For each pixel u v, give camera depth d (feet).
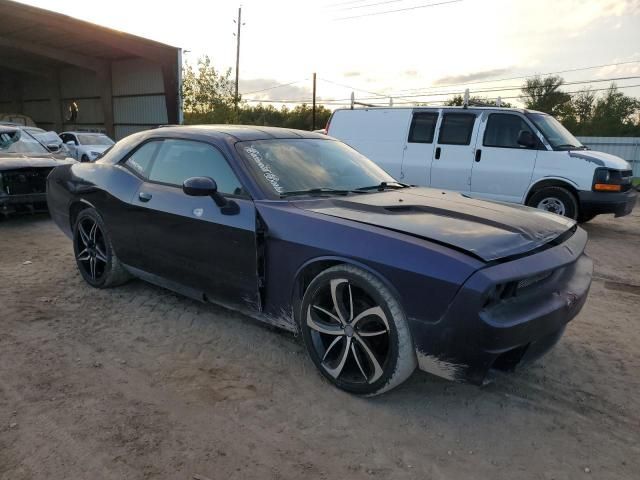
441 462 7.77
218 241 10.85
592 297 15.72
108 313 13.19
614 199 23.90
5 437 8.05
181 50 87.25
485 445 8.20
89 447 7.86
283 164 11.64
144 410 8.88
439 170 27.86
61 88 118.01
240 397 9.37
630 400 9.62
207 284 11.46
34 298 14.17
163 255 12.34
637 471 7.64
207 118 107.34
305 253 9.50
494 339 7.69
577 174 24.41
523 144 25.55
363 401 9.34
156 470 7.39
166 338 11.79
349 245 8.89
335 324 9.53
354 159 13.65
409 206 10.39
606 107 169.17
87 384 9.70
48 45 91.71
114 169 14.07
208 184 10.45
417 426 8.64
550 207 25.35
